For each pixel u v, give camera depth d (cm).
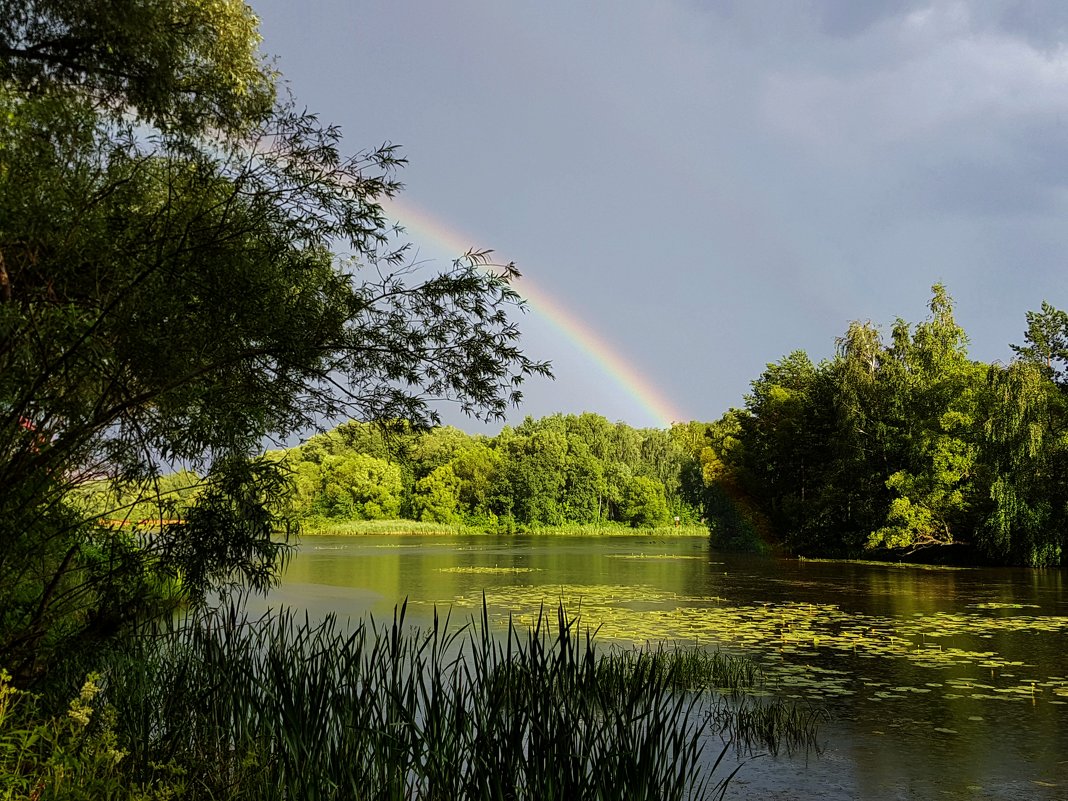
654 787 423
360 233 557
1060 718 811
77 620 519
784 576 2625
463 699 476
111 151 479
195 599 542
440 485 7569
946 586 2277
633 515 8538
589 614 1536
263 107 543
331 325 556
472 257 598
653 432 11144
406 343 588
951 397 3456
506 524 7719
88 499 495
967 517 3306
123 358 450
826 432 4256
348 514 6988
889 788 621
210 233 479
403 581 2277
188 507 516
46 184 416
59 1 485
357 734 459
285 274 531
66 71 531
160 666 563
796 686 941
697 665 980
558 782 414
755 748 712
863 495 3778
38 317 401
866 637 1298
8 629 465
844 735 752
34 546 451
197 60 546
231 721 507
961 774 650
